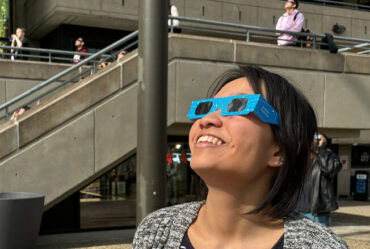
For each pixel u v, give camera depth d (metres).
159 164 4.37
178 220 0.91
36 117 6.23
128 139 6.77
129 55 7.01
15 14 16.95
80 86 6.55
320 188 5.14
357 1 21.38
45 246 6.42
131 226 8.16
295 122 0.82
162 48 4.42
